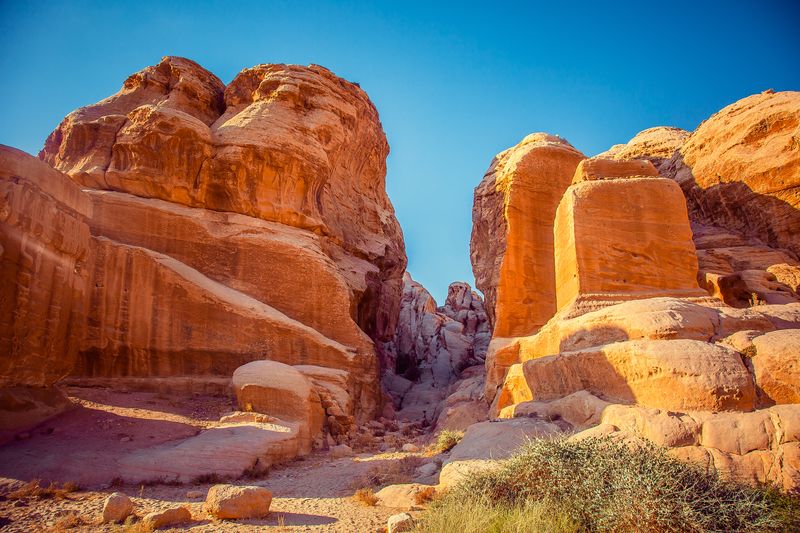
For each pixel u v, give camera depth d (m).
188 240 19.25
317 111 23.80
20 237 11.02
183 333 16.84
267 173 21.11
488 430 9.60
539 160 19.23
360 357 19.70
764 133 18.28
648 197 13.52
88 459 9.50
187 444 10.71
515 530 5.45
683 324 9.06
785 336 8.02
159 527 6.47
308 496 8.80
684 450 7.03
